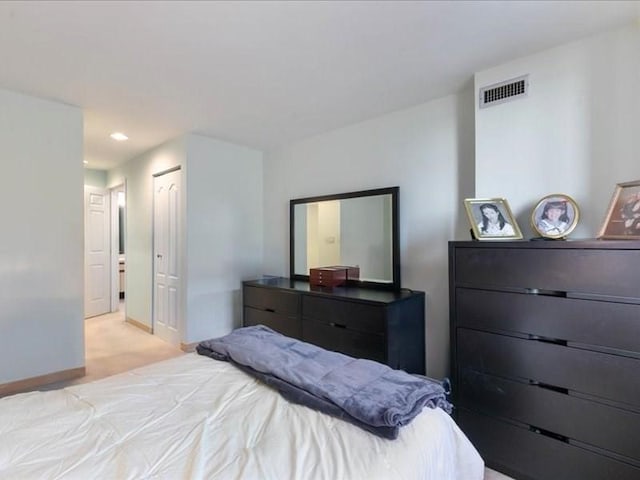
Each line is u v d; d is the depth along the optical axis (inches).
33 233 106.4
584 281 62.2
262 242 168.4
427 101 109.0
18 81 95.0
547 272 66.1
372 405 43.6
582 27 70.8
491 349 73.0
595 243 61.1
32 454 37.6
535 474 67.5
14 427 42.3
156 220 162.6
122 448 38.8
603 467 60.2
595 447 61.1
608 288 59.9
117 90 100.7
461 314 77.2
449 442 45.4
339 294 108.0
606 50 71.9
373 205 121.6
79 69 88.0
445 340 105.0
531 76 81.1
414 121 112.5
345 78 93.6
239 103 110.1
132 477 34.3
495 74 86.7
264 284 133.9
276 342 66.9
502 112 85.3
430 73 90.7
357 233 126.6
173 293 150.9
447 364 104.5
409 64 86.1
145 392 52.2
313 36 74.1
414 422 43.8
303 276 147.9
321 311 111.0
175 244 149.2
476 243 75.0
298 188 151.3
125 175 190.4
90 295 203.8
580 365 62.6
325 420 44.4
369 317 97.6
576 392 63.1
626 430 58.2
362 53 81.1
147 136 143.9
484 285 74.0
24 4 63.0
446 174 105.3
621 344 58.7
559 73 77.3
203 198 145.9
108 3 63.1
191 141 141.6
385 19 68.4
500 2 63.5
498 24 70.1
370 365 56.4
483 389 74.1
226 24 69.7
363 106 112.8
